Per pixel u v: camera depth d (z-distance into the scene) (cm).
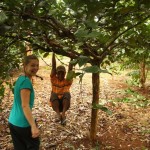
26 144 340
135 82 902
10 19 191
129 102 715
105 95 791
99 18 189
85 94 797
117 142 489
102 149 464
